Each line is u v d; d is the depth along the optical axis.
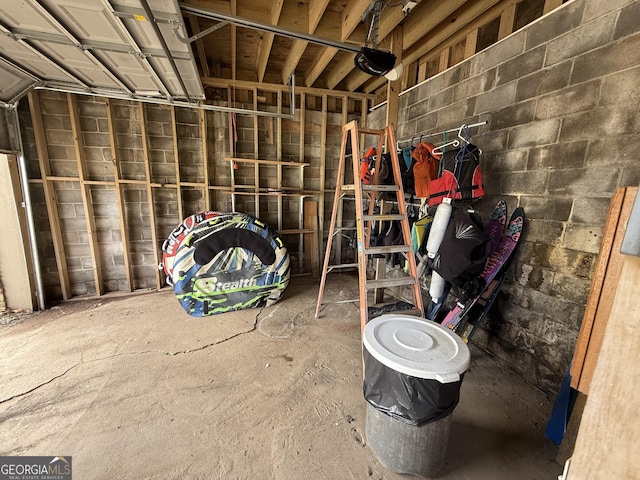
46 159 3.18
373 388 1.33
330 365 2.27
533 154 2.03
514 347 2.20
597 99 1.66
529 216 2.08
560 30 1.83
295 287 3.98
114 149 3.34
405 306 2.65
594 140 1.69
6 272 3.00
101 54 2.20
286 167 4.23
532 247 2.05
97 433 1.61
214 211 3.71
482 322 2.47
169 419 1.72
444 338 1.42
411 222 2.90
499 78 2.25
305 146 4.25
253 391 1.97
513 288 2.20
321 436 1.62
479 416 1.78
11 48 2.07
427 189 2.54
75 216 3.44
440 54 2.95
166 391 1.95
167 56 2.19
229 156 3.91
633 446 0.39
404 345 1.35
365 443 1.58
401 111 3.47
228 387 2.00
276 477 1.39
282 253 3.40
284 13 2.49
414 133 3.27
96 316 3.04
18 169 2.96
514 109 2.15
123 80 2.74
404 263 2.83
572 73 1.78
